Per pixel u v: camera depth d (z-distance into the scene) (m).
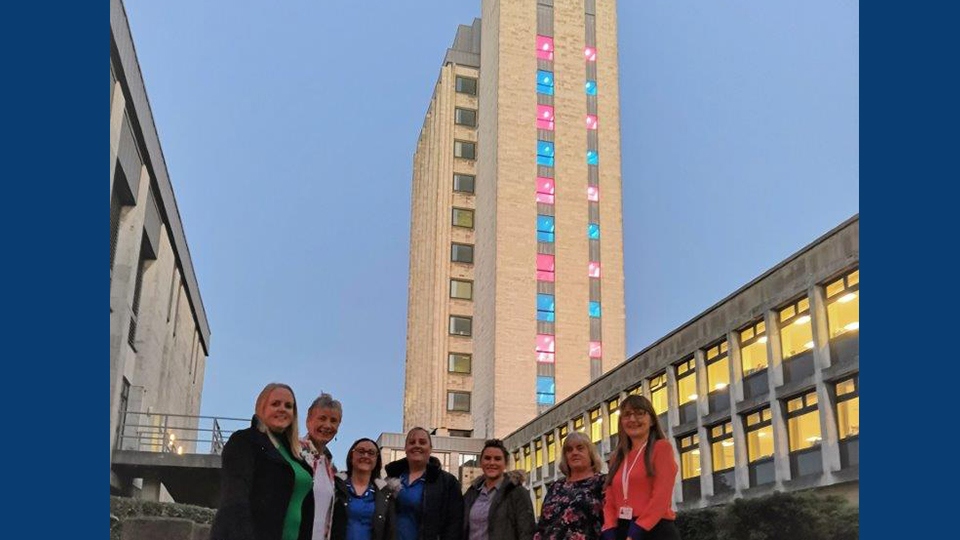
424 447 7.79
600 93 75.69
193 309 45.72
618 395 40.06
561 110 73.88
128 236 26.42
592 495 6.91
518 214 69.88
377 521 7.35
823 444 23.89
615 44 77.50
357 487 7.50
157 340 32.50
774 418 26.72
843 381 23.83
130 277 26.12
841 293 24.08
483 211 74.31
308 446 6.27
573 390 66.38
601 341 68.69
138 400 28.94
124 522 16.89
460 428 71.94
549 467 49.09
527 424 53.97
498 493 7.82
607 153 74.12
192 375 48.22
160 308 33.00
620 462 6.39
